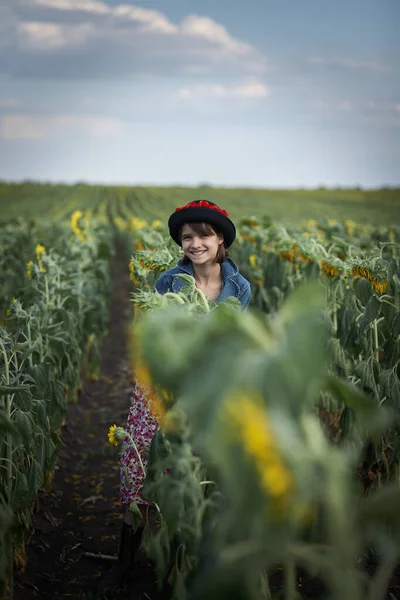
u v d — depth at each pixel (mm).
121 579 3184
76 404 6191
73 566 3496
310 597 2934
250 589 1640
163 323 1571
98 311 6355
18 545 3207
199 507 2188
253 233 8367
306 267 5094
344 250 5098
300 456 1376
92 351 6977
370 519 1621
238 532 1692
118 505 4242
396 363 3549
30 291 5324
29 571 3350
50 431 3803
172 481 2207
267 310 7035
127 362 7832
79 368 6375
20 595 3096
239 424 1342
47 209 47750
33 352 4004
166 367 1536
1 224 16469
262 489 1398
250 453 1350
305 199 59781
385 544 1630
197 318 1758
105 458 5066
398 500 1585
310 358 1393
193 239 3127
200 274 3250
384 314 3809
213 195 66562
